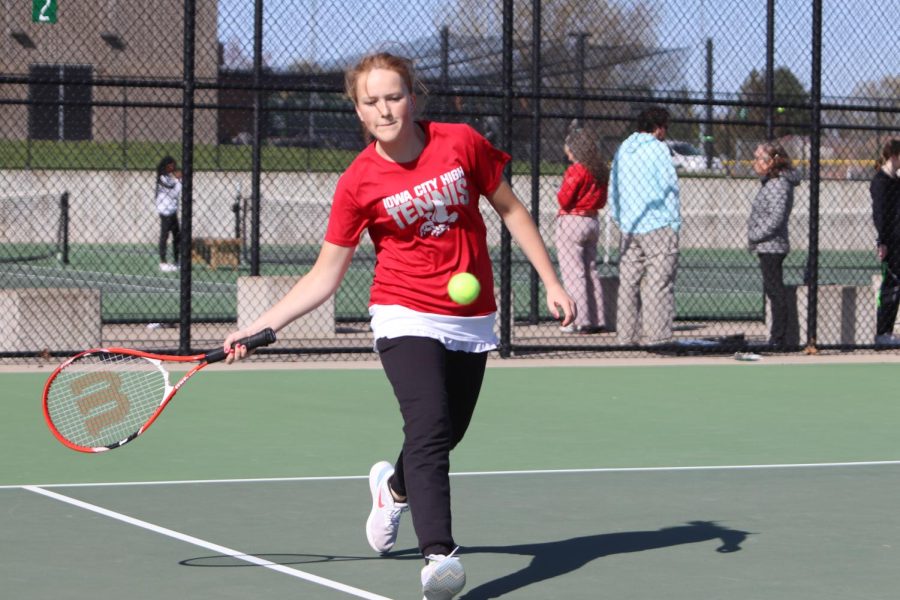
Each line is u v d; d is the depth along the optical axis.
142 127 46.16
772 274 19.09
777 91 35.72
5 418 13.08
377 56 7.04
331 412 13.72
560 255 20.72
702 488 10.20
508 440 12.30
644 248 18.64
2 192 41.97
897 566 7.88
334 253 7.40
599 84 35.41
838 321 19.92
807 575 7.65
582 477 10.61
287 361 17.66
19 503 9.46
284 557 8.01
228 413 13.59
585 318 20.73
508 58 18.06
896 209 19.66
